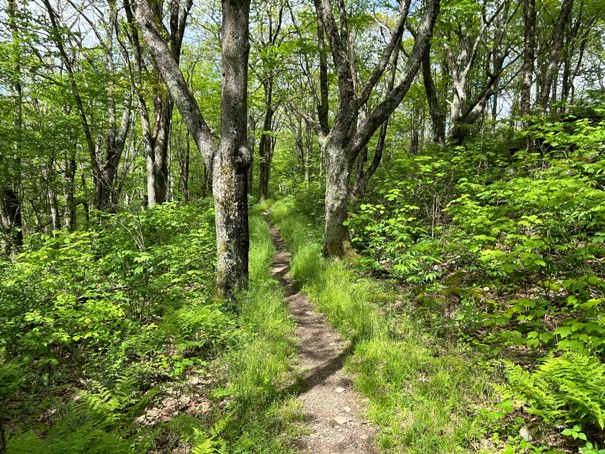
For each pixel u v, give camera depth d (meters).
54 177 13.43
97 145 14.44
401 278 6.21
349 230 8.38
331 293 5.95
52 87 10.06
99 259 6.06
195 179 30.98
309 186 17.27
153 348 3.89
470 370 3.48
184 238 7.48
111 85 9.34
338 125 7.74
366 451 2.79
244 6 5.33
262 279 6.76
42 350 3.99
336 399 3.51
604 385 2.35
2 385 3.11
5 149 9.98
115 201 9.84
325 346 4.64
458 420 2.83
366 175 11.96
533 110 10.55
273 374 3.84
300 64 10.66
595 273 4.28
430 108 11.30
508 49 11.80
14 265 5.91
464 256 5.18
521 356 3.63
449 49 12.17
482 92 11.63
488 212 5.26
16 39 7.83
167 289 5.71
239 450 2.58
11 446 1.97
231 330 4.63
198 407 3.34
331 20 7.32
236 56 5.35
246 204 5.72
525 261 3.73
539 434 2.59
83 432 2.15
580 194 3.82
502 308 4.40
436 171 8.53
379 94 12.70
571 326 3.04
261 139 23.08
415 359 3.73
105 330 4.27
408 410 3.08
